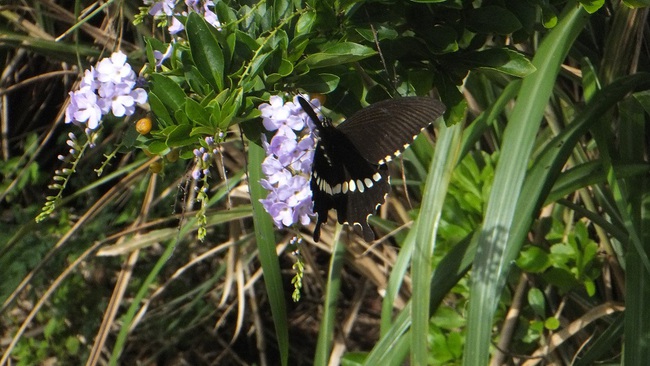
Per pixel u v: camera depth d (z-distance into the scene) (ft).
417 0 2.74
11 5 4.00
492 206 3.03
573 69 3.50
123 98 2.69
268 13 2.77
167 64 2.79
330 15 2.76
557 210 3.72
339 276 3.56
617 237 3.33
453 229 3.59
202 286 4.15
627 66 3.43
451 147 3.15
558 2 3.02
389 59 2.84
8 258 4.13
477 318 3.01
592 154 3.61
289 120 2.68
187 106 2.64
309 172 2.74
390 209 3.83
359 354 3.77
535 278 3.64
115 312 3.91
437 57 2.87
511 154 3.02
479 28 2.86
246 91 2.69
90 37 4.10
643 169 3.23
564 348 3.70
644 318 3.05
